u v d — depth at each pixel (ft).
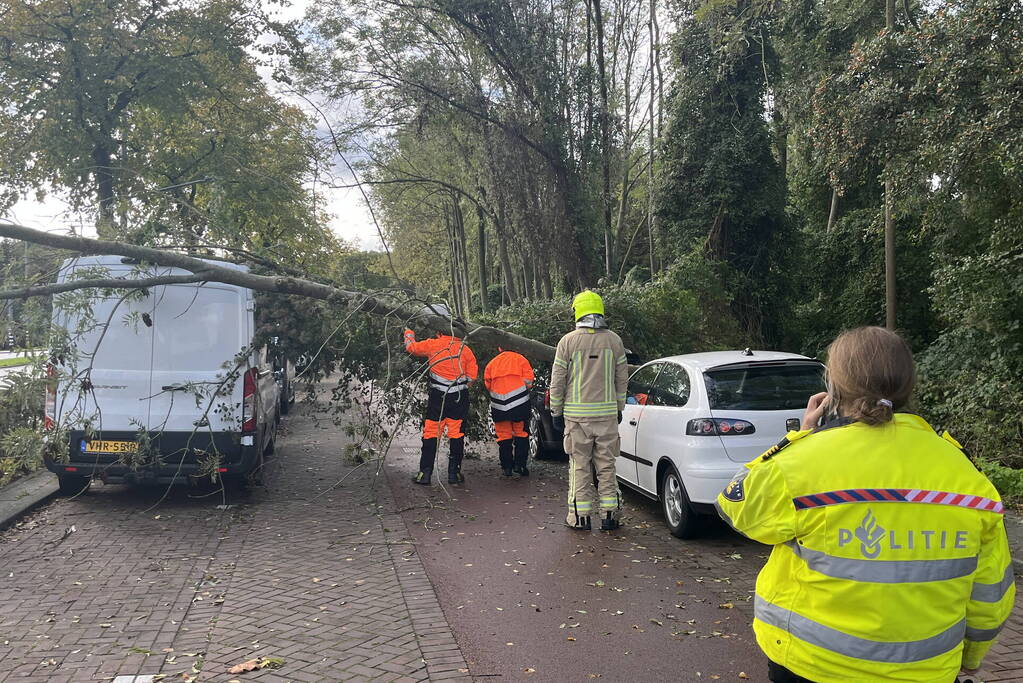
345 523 24.26
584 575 18.98
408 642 14.80
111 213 28.76
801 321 57.93
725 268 51.85
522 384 31.68
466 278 106.63
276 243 31.68
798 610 6.41
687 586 18.15
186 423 25.93
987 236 35.32
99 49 54.95
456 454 30.35
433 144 73.41
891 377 6.32
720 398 21.63
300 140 57.41
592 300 23.99
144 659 14.12
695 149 54.24
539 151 60.80
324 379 30.86
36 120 55.01
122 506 26.53
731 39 51.26
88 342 26.03
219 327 26.58
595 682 13.16
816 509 6.20
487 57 61.77
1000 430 31.78
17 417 25.23
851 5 48.34
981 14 25.68
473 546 21.61
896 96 29.01
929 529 6.06
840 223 57.00
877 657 6.04
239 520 24.63
